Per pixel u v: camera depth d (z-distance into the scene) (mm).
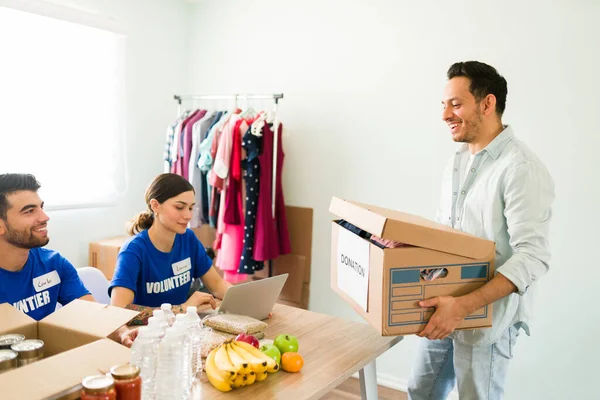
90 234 3469
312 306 3547
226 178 3336
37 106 3061
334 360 1594
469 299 1531
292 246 3578
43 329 1384
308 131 3471
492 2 2777
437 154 3006
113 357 1185
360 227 1630
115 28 3422
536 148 2711
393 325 1508
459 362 1847
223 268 3414
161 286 2090
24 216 1670
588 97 2564
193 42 3980
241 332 1651
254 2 3643
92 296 2059
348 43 3270
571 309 2662
